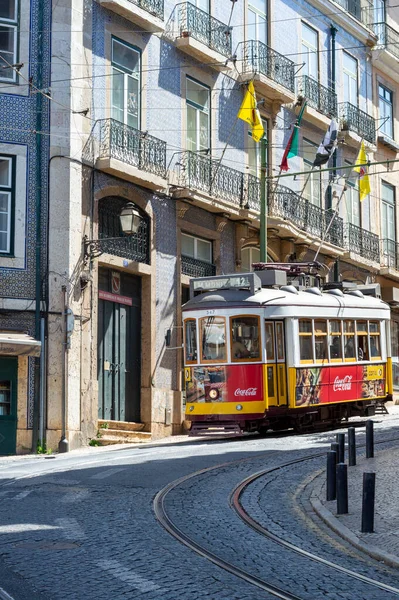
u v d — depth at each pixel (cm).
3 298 2280
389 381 2855
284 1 3425
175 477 1555
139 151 2580
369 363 2728
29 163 2353
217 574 868
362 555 1006
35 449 2264
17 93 2361
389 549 1006
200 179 2827
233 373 2284
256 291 2342
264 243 2731
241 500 1345
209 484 1480
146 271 2648
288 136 3394
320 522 1197
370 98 4094
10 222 2327
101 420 2452
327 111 3603
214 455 1870
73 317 2323
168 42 2803
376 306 2805
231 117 3092
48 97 2375
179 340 2794
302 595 808
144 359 2672
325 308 2505
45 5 2412
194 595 783
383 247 4066
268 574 884
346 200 3816
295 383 2345
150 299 2673
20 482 1493
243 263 3142
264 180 2752
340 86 3819
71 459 1920
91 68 2489
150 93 2717
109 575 849
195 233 2878
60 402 2295
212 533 1088
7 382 2275
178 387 2775
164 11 2788
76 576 844
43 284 2327
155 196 2700
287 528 1152
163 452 1966
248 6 3216
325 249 3478
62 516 1171
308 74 3591
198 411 2322
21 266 2312
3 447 2242
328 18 3741
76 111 2409
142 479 1528
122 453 2020
